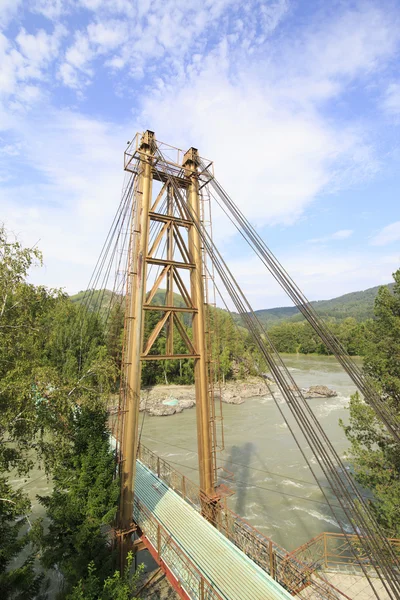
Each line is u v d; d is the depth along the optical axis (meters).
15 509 10.34
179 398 53.00
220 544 11.93
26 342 12.44
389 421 8.03
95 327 36.66
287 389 8.75
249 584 9.98
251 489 24.48
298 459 29.69
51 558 11.81
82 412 13.86
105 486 12.70
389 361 16.05
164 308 15.95
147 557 16.89
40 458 12.59
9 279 12.03
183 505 14.62
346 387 63.38
